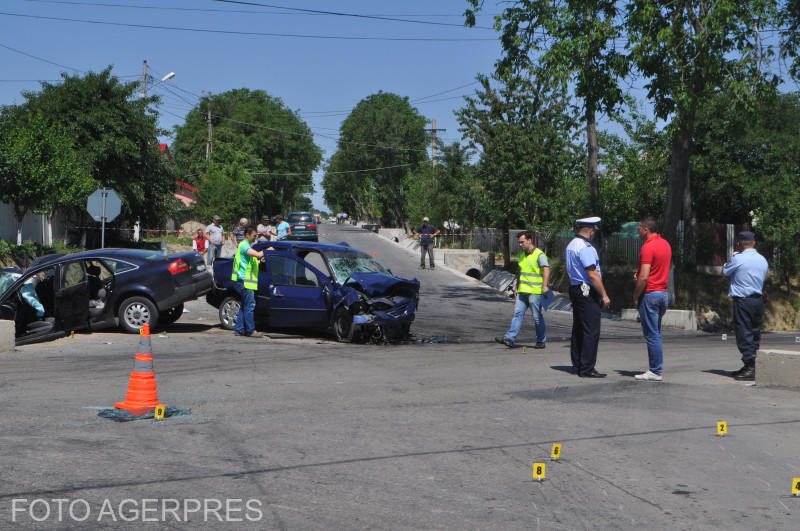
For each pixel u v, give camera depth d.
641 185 30.72
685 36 19.31
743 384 8.37
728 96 19.66
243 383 8.07
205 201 54.69
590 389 7.90
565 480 4.64
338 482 4.50
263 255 13.47
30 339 11.95
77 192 30.03
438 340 13.84
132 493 4.21
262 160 87.50
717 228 28.62
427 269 33.50
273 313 13.47
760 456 5.27
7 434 5.51
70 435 5.52
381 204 95.69
